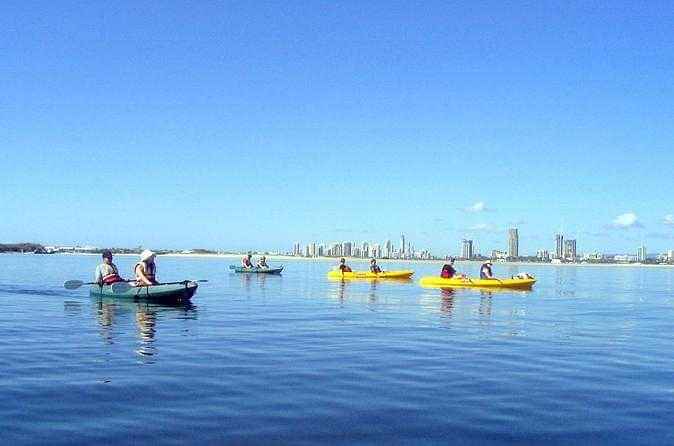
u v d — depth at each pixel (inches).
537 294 1253.1
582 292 1368.1
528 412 313.1
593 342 550.9
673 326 685.9
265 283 1544.0
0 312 757.3
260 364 423.8
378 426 287.0
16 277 1619.1
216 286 1396.4
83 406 312.8
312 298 1037.8
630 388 366.0
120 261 3969.0
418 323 679.1
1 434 269.4
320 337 557.3
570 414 310.7
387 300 1008.9
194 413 302.8
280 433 275.0
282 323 665.6
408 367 419.5
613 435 278.7
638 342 554.6
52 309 797.9
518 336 582.9
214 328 615.8
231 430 278.1
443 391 353.4
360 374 395.2
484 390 357.1
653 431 284.8
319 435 273.0
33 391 341.4
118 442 260.5
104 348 485.1
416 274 2657.5
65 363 421.1
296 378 381.4
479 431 281.9
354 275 1829.5
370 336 567.5
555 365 434.6
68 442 260.1
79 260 3713.1
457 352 482.3
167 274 2092.8
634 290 1503.4
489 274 1469.0
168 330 597.6
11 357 442.6
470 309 859.4
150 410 306.8
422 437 272.8
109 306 844.6
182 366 413.7
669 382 383.2
